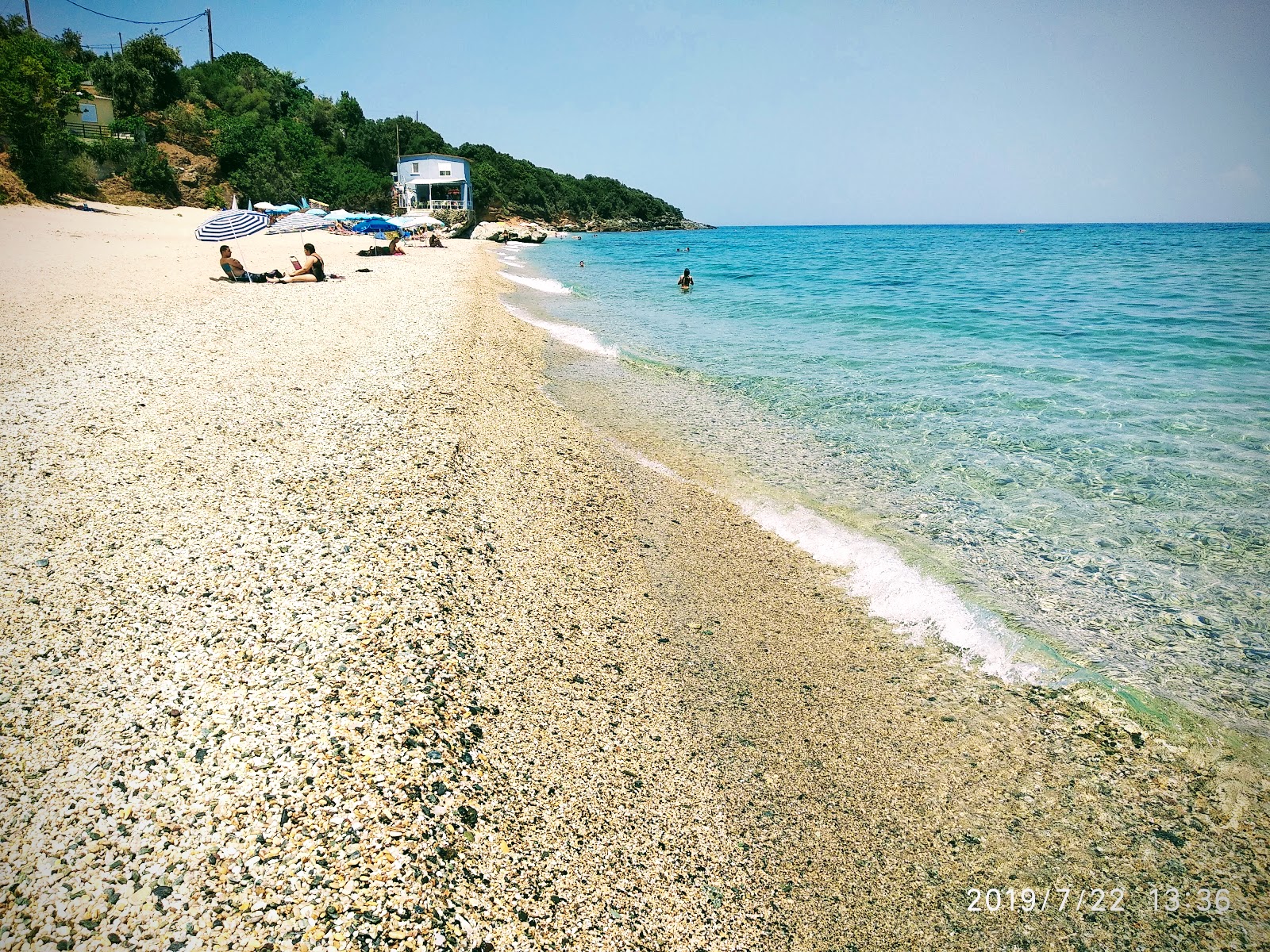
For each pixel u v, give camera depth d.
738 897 3.73
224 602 4.92
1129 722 4.89
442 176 83.94
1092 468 8.98
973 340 17.81
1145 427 10.41
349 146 80.50
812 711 5.12
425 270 27.42
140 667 4.28
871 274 40.06
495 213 108.56
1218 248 61.34
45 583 5.07
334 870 3.14
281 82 79.31
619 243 95.69
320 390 9.68
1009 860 4.00
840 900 3.78
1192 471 8.77
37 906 2.90
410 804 3.52
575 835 3.77
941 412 11.45
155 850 3.17
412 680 4.34
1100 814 4.26
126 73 57.00
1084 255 56.28
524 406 10.66
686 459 9.55
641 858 3.79
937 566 6.79
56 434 7.70
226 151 58.72
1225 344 16.41
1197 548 7.02
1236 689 5.14
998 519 7.73
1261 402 11.55
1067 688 5.22
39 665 4.27
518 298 25.25
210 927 2.87
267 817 3.36
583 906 3.41
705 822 4.14
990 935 3.61
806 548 7.32
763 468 9.25
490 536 6.45
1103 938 3.58
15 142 37.12
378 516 6.25
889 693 5.29
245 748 3.73
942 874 3.93
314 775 3.60
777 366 14.95
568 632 5.50
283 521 6.05
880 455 9.62
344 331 13.59
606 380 13.46
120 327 12.72
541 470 8.36
